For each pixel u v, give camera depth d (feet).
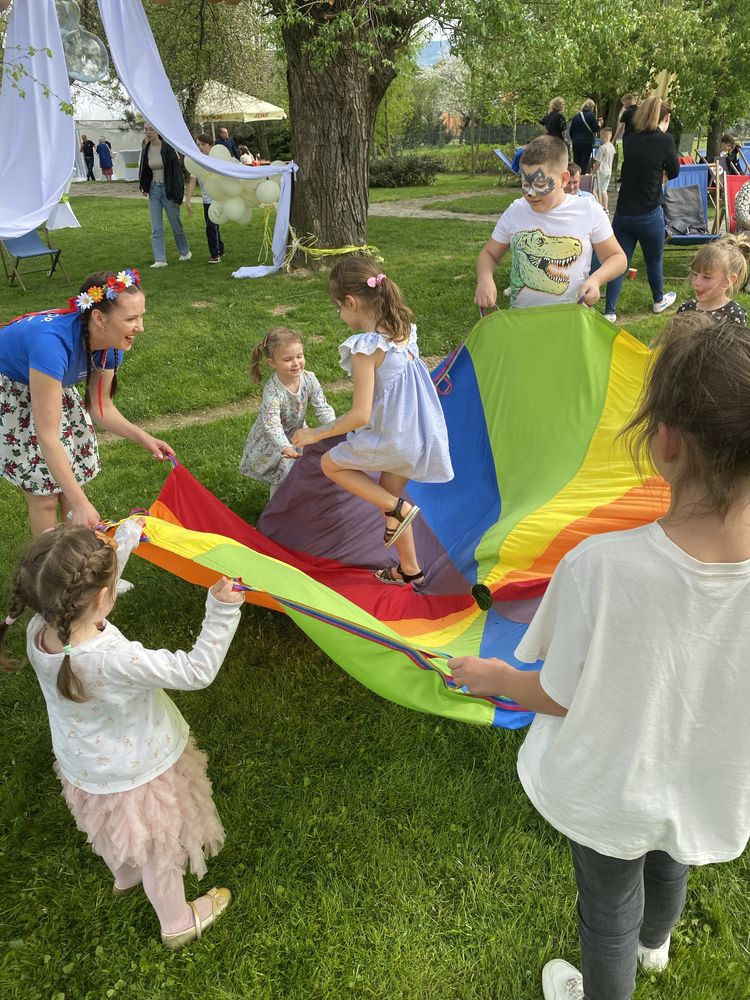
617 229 26.63
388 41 32.78
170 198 39.75
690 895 8.08
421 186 91.56
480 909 7.98
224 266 39.65
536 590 10.92
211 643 7.11
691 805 4.99
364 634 7.65
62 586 6.49
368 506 12.98
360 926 7.87
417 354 11.02
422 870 8.45
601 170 53.16
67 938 7.91
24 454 11.48
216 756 10.08
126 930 7.96
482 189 81.87
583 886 5.71
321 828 8.97
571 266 14.16
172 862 7.47
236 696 11.04
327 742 10.18
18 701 11.21
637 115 25.52
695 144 104.17
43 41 32.01
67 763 7.18
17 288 36.78
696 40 69.72
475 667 5.67
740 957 7.45
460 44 33.45
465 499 13.65
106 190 89.56
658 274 27.25
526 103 96.63
